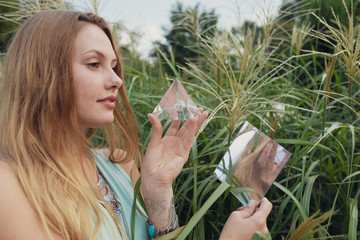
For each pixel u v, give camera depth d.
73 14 1.09
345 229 1.59
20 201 0.94
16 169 1.00
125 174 1.39
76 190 1.06
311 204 1.90
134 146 1.46
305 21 2.96
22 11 2.18
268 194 1.87
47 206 0.97
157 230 1.16
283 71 2.91
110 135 1.43
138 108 2.35
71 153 1.14
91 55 1.06
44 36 1.07
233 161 1.24
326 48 3.43
